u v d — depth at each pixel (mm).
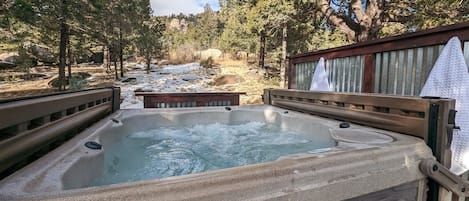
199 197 899
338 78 3488
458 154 1785
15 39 6719
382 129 2064
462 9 5160
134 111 3180
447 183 1448
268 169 1047
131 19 9930
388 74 2713
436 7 5332
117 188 851
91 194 818
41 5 5625
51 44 7852
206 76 11445
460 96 1882
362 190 1215
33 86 9195
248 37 11023
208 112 3508
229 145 2658
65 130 1631
